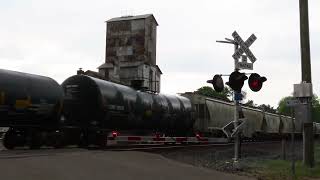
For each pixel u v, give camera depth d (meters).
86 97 24.80
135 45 88.00
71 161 15.21
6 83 20.00
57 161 14.90
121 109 26.14
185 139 33.06
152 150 24.33
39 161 14.54
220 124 41.25
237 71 16.91
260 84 16.75
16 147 22.50
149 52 88.81
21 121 21.23
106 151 19.77
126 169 14.80
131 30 88.75
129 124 27.22
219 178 14.91
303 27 19.28
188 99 36.44
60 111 23.23
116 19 90.44
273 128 56.22
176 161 18.91
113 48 89.81
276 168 18.27
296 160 22.45
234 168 17.52
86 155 17.30
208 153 24.53
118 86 26.94
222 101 43.22
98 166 14.77
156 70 89.06
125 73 86.12
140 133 28.95
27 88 21.05
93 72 53.81
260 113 51.12
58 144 22.95
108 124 25.11
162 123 31.14
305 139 18.86
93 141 24.67
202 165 18.73
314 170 17.66
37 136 22.05
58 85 23.34
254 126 47.69
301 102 18.47
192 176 14.84
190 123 35.56
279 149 32.12
